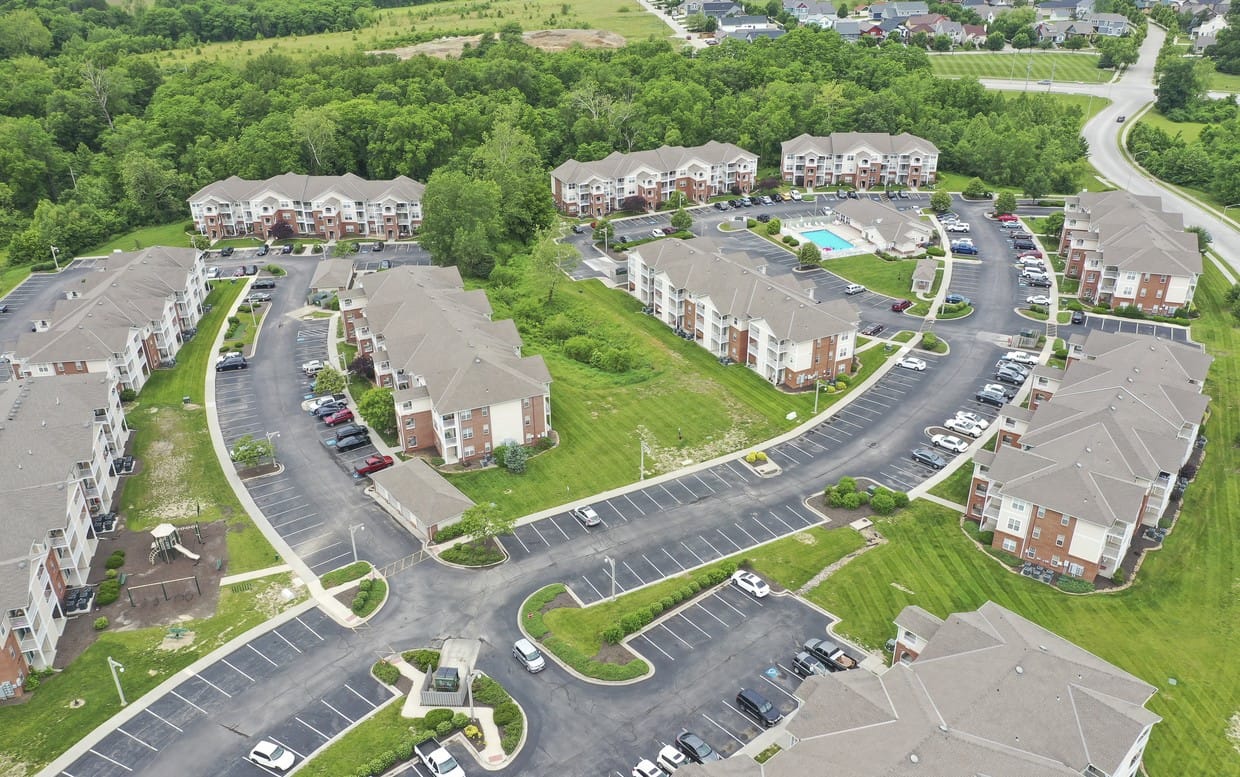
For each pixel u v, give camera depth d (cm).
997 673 7194
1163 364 11738
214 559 9881
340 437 12156
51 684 8212
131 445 12138
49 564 8938
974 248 18900
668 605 9069
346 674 8306
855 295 16962
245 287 17612
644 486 11206
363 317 14275
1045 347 14588
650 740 7550
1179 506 10681
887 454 11819
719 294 14550
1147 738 7044
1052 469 9656
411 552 10000
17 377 13112
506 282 17350
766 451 11975
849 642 8612
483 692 7994
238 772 7294
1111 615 8950
